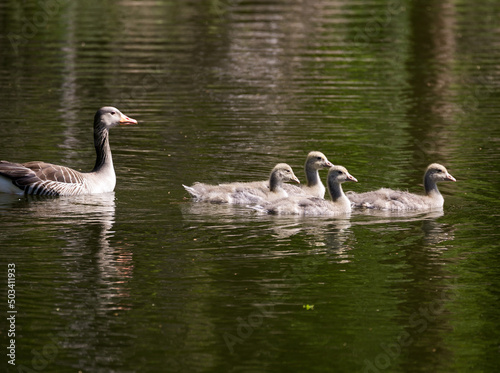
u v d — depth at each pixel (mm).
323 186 20031
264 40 37906
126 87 29797
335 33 39594
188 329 11867
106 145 19188
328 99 28672
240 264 14242
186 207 17672
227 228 16219
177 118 26047
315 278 13727
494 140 23891
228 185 18500
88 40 37250
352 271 14047
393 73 32625
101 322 12016
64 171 18562
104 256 14445
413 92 29891
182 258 14477
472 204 18234
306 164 19844
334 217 17312
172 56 34625
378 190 18438
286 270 14016
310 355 11234
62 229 15891
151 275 13672
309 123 25609
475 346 11609
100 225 16203
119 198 18281
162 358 11086
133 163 21281
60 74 31469
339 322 12188
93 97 28344
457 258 14695
